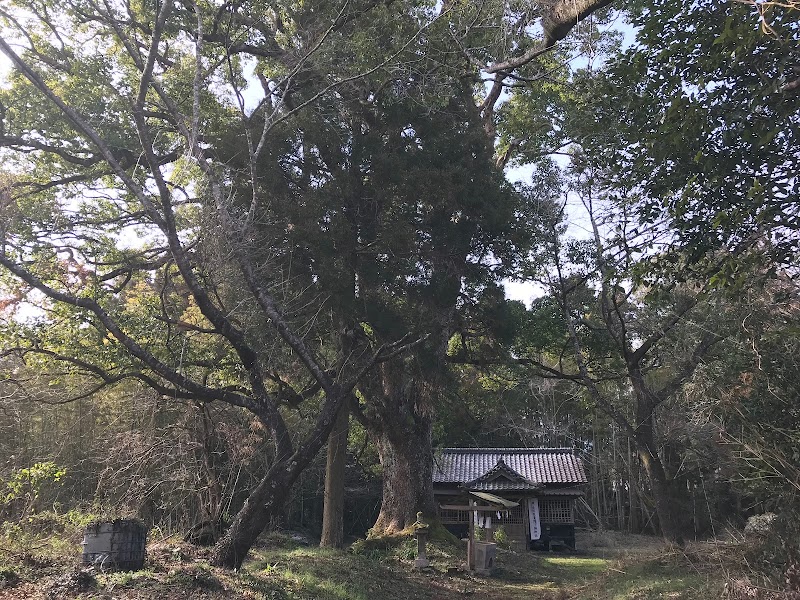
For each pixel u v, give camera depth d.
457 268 15.20
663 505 14.98
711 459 16.33
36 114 12.27
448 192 13.97
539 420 35.19
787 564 7.91
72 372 11.50
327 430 9.52
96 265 12.14
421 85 12.55
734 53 6.25
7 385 13.48
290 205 12.91
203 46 13.16
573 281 16.94
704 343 12.75
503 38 10.84
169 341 12.24
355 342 14.26
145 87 9.55
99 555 7.84
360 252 13.94
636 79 8.12
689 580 9.84
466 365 20.66
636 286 9.48
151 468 14.23
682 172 7.97
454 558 16.84
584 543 30.52
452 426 32.19
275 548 16.69
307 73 13.37
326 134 13.66
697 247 8.25
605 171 12.58
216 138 13.00
